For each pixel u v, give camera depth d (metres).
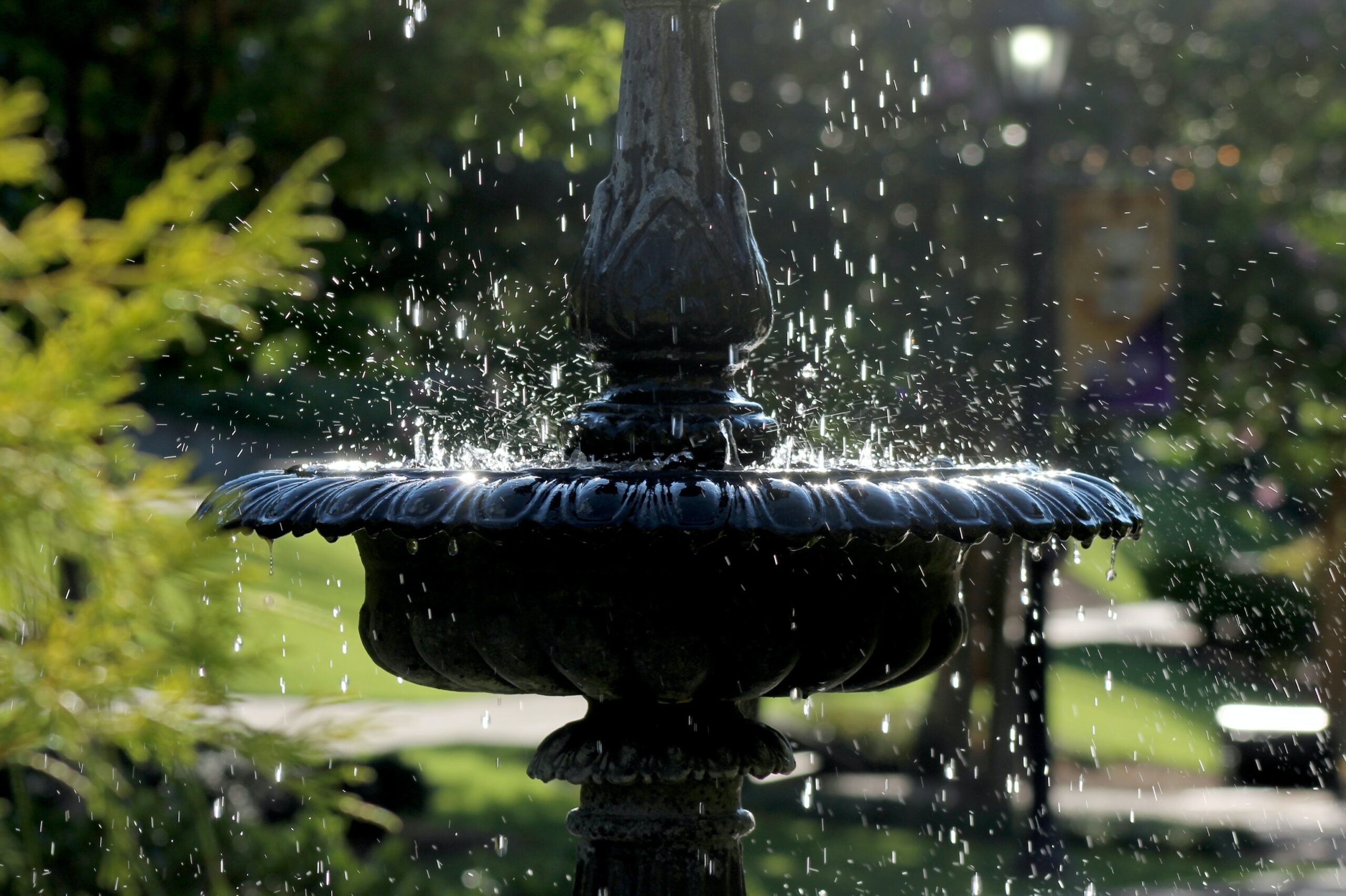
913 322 15.59
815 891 13.41
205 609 3.77
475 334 12.84
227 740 4.01
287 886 7.48
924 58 15.98
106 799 4.03
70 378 3.73
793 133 15.37
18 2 10.06
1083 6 17.69
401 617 4.05
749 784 18.88
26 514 3.70
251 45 11.33
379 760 15.19
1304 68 17.53
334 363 11.74
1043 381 13.29
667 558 3.77
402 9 11.43
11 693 3.70
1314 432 20.00
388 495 3.57
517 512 3.44
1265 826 17.31
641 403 4.17
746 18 15.29
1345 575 22.77
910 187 16.06
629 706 4.18
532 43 12.11
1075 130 17.55
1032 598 14.32
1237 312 18.27
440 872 12.31
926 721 19.94
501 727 23.06
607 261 4.16
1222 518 35.59
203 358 10.92
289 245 3.92
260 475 3.92
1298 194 18.08
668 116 4.17
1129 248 13.30
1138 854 15.55
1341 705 22.41
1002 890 13.66
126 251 3.83
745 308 4.15
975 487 3.68
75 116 10.62
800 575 3.84
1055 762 21.72
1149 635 36.75
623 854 4.22
